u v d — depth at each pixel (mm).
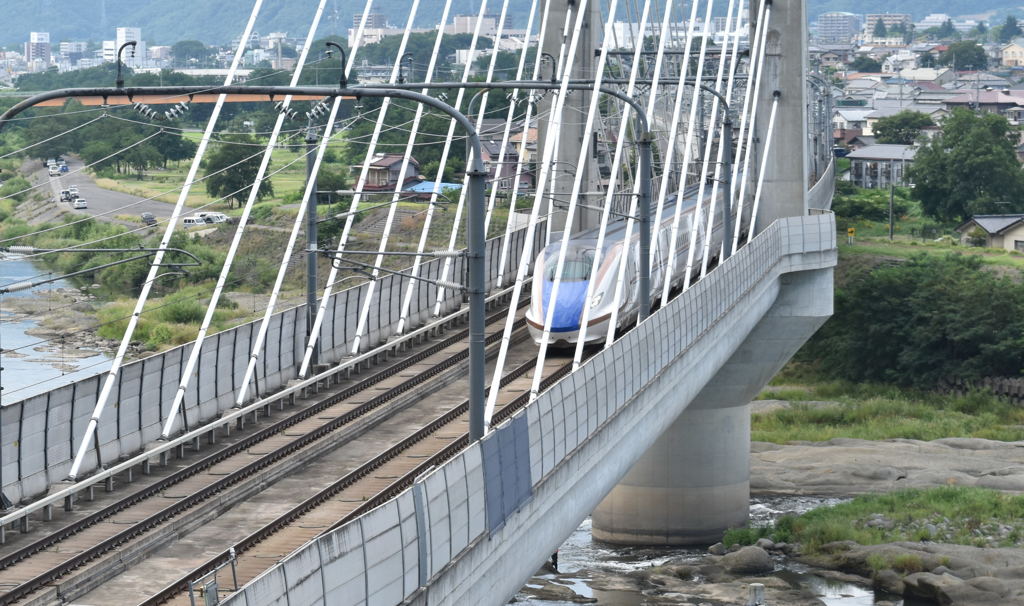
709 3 70812
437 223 100375
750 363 62969
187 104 25797
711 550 59312
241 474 33125
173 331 94938
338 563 19812
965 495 61406
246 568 26344
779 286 64875
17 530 27641
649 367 37906
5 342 93438
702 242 62000
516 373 46031
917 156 155500
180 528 28781
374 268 30469
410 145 47406
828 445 79750
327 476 33875
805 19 67438
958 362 99562
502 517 26422
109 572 25797
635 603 51125
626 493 62469
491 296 56688
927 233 143375
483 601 25938
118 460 33125
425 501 22656
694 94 54969
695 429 61938
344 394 42438
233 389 39219
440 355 49062
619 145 43875
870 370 103125
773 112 66500
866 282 105250
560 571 56844
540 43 60125
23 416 29266
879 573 52281
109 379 30984
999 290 100375
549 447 29375
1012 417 91625
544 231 66875
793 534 58750
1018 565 51250
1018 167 153500
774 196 67250
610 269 47969
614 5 52125
